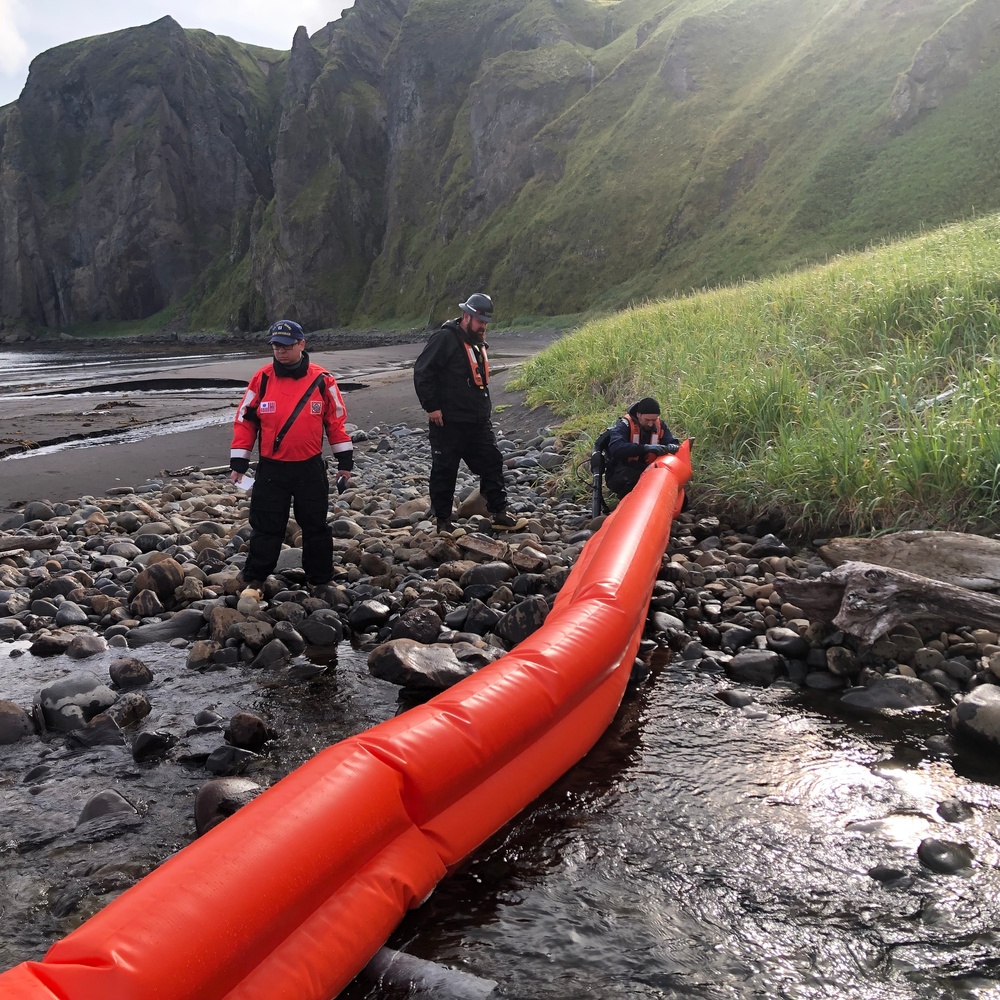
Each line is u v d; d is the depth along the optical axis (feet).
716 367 28.71
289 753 10.78
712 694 12.17
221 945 5.27
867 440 20.48
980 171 171.83
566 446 32.12
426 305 322.14
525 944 6.93
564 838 8.46
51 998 4.53
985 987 6.31
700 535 20.77
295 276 370.12
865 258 41.81
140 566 20.18
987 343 23.41
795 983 6.43
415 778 7.27
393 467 34.14
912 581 12.87
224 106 485.15
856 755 10.18
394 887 6.85
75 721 11.82
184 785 10.09
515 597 16.71
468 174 336.08
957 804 8.86
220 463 36.81
